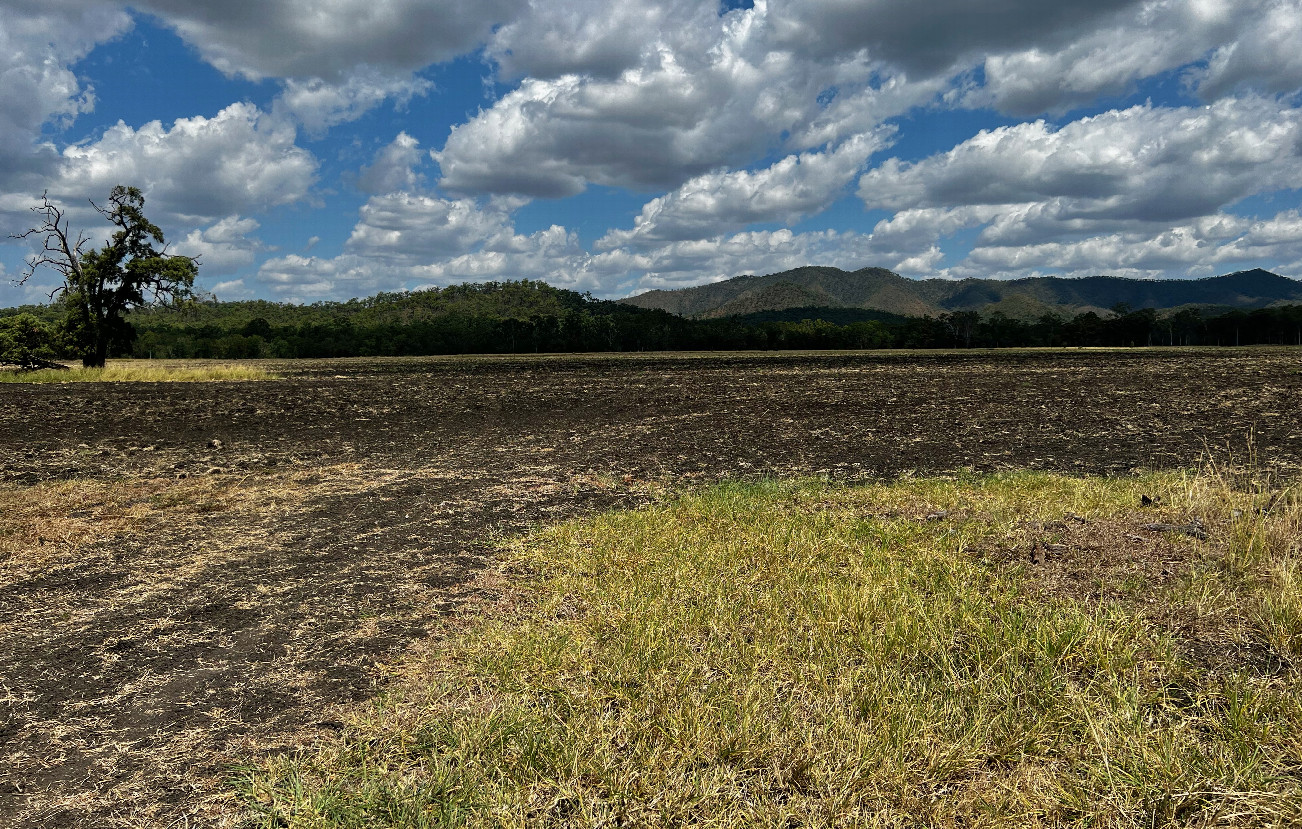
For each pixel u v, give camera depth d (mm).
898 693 3912
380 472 12336
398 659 4746
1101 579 5605
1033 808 3111
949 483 9992
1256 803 3004
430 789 3256
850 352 96625
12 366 42938
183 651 5004
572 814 3156
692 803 3125
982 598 5242
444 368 58969
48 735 3918
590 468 12477
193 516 9148
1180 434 14938
